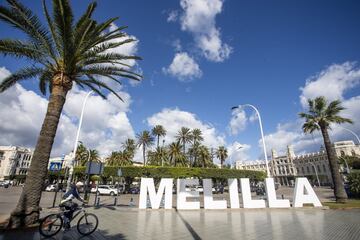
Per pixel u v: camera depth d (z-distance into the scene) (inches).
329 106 844.6
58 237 278.5
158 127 2290.8
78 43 389.4
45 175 358.6
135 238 290.2
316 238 298.4
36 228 318.0
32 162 350.0
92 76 474.6
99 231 325.1
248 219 460.8
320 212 559.5
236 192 646.5
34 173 344.8
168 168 1507.1
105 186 1456.7
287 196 1262.3
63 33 367.6
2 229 300.7
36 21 373.1
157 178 1552.7
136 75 510.6
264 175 1859.0
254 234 323.3
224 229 358.3
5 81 408.2
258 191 1567.4
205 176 1565.0
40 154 354.3
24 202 329.4
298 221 434.0
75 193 313.9
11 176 3068.4
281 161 4788.4
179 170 1514.5
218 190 1895.9
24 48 370.0
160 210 596.4
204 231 342.3
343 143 3720.5
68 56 382.9
